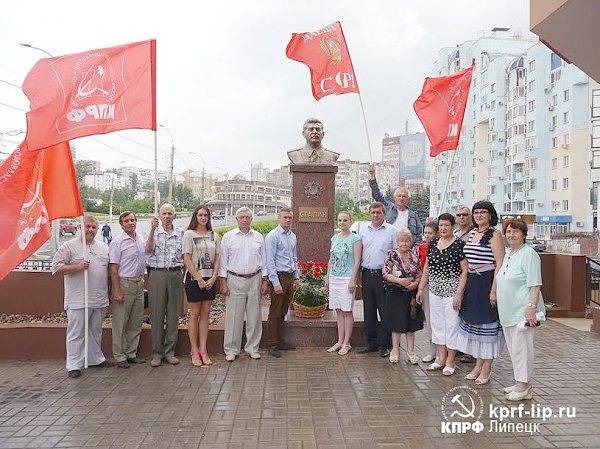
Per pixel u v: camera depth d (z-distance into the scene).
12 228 5.51
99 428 4.15
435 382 5.30
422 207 50.28
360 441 3.88
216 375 5.53
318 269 6.99
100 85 5.60
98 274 5.75
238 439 3.92
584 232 32.97
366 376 5.48
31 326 6.32
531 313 4.57
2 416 4.41
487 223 5.30
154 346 5.94
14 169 5.55
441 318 5.62
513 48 45.94
